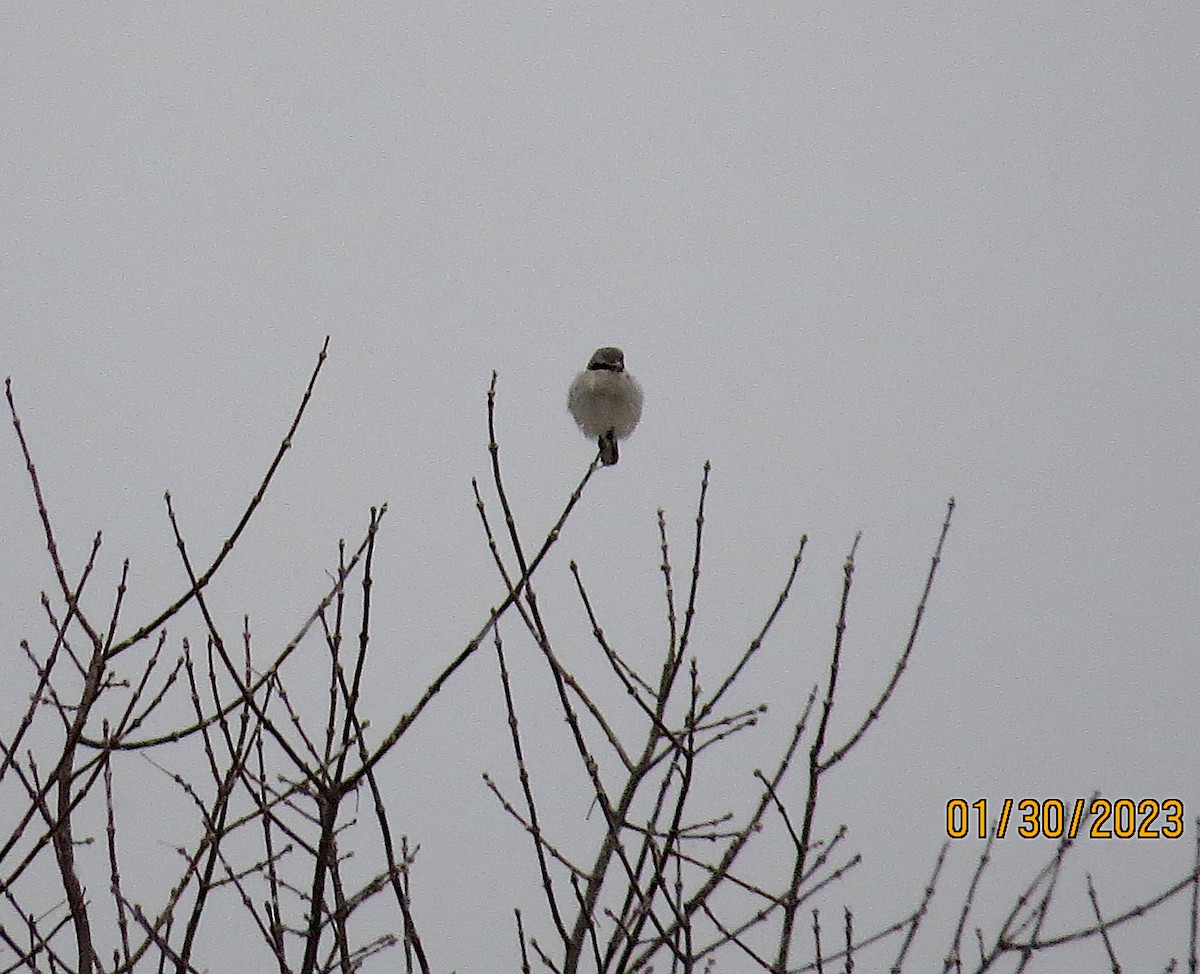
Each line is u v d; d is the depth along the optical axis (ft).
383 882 32.99
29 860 31.40
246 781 32.96
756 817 34.30
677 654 35.45
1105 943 34.83
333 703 33.91
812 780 34.14
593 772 33.71
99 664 33.68
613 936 32.30
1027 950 34.83
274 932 32.40
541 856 33.12
